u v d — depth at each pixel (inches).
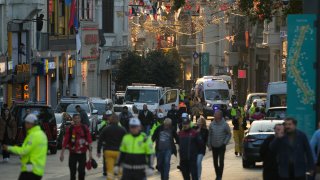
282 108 2630.4
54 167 2183.8
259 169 2145.7
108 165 1562.5
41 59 3895.2
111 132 1563.7
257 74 6008.9
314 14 1229.7
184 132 1592.0
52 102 4207.7
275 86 3378.4
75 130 1552.7
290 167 1160.8
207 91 5083.7
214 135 1770.4
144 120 2733.8
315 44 1229.7
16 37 3705.7
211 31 7524.6
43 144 1162.0
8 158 2338.8
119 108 3735.2
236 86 6599.4
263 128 2164.1
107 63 5442.9
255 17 2329.0
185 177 1595.7
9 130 2308.1
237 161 2427.4
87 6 4955.7
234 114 2741.1
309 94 1234.6
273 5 2308.1
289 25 1236.5
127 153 1218.6
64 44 4392.2
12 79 3508.9
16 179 1846.7
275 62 5305.1
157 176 1927.9
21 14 3676.2
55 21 4293.8
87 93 5049.2
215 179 1825.8
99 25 5378.9
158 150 1670.8
